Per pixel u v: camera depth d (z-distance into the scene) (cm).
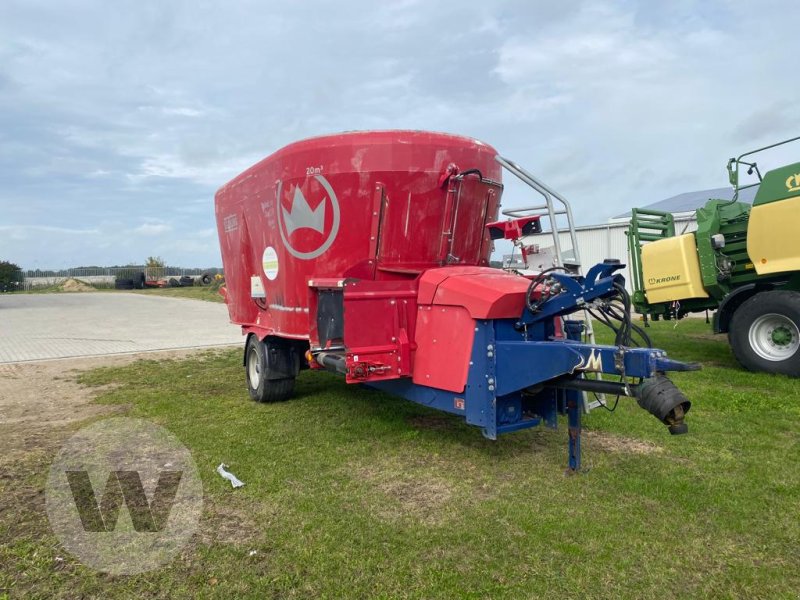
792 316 747
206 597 290
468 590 293
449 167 524
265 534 356
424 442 529
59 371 955
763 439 518
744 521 360
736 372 802
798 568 309
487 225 573
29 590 297
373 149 521
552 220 472
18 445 536
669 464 460
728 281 902
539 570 311
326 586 298
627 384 370
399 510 388
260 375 685
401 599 287
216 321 1911
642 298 1040
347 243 542
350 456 496
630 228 1071
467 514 379
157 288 4834
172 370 962
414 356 486
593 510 381
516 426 434
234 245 798
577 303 405
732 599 283
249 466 474
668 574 305
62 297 3609
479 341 429
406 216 527
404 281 483
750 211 809
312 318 566
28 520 377
